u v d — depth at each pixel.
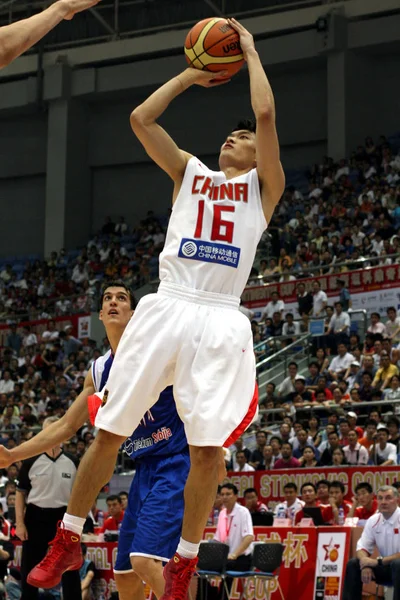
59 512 14.59
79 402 7.79
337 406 24.45
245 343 6.00
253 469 22.86
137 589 8.25
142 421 8.05
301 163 47.56
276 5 46.09
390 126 44.94
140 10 48.81
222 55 6.44
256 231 6.15
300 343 30.69
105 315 8.08
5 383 37.41
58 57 49.94
